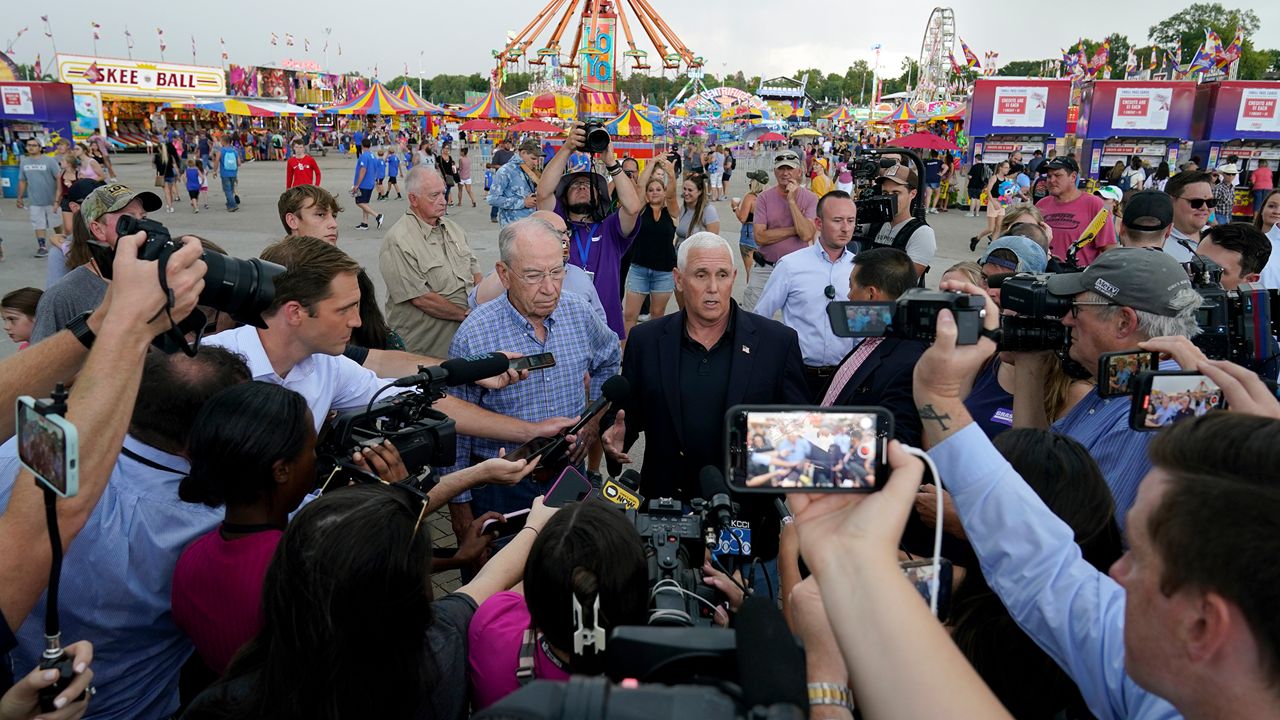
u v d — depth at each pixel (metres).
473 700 1.62
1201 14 87.19
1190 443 0.91
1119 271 1.96
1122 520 1.89
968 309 1.27
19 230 13.23
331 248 2.42
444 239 4.65
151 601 1.79
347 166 37.75
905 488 0.94
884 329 1.36
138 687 1.86
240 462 1.61
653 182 6.84
